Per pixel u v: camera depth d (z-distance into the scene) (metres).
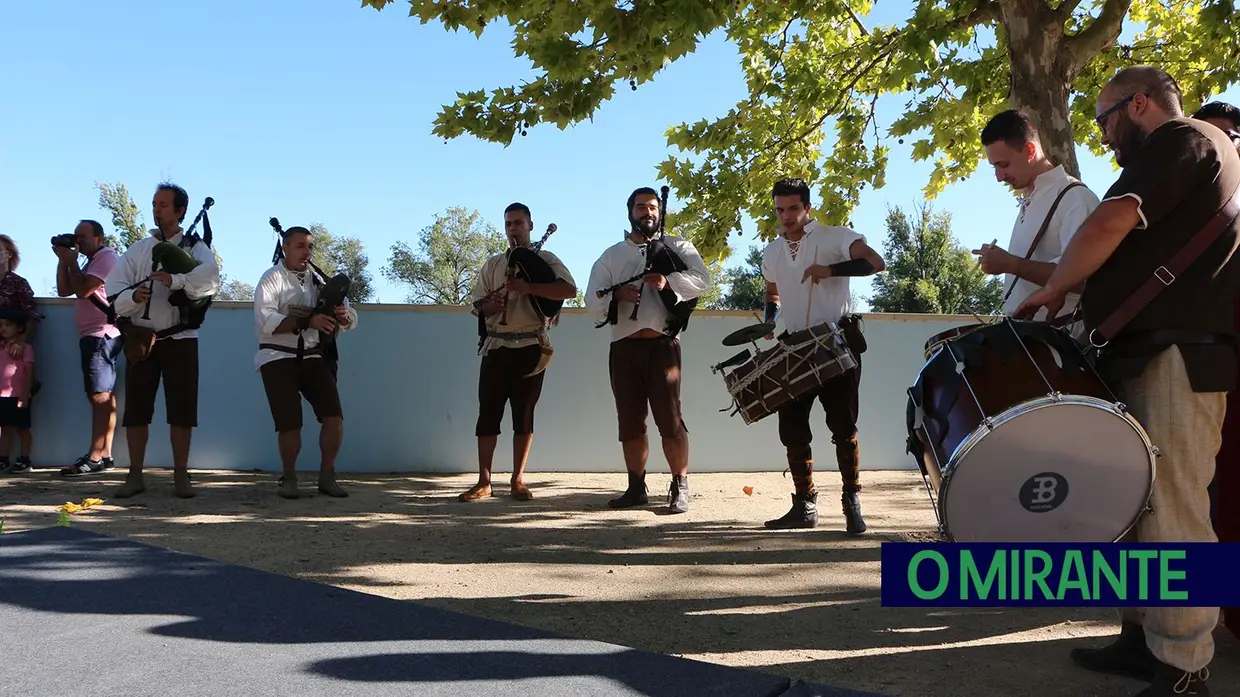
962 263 36.88
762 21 9.16
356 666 2.75
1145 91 2.70
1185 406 2.55
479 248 62.06
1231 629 3.10
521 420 6.57
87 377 7.36
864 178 9.47
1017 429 2.52
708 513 6.04
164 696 2.51
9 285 7.50
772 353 5.02
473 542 4.92
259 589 3.56
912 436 2.94
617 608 3.66
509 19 6.35
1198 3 9.53
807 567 4.42
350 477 7.50
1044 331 2.68
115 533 4.83
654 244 6.13
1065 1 6.54
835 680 2.84
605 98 6.51
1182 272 2.54
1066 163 6.48
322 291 6.27
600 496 6.75
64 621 3.15
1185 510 2.58
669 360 6.11
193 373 6.14
